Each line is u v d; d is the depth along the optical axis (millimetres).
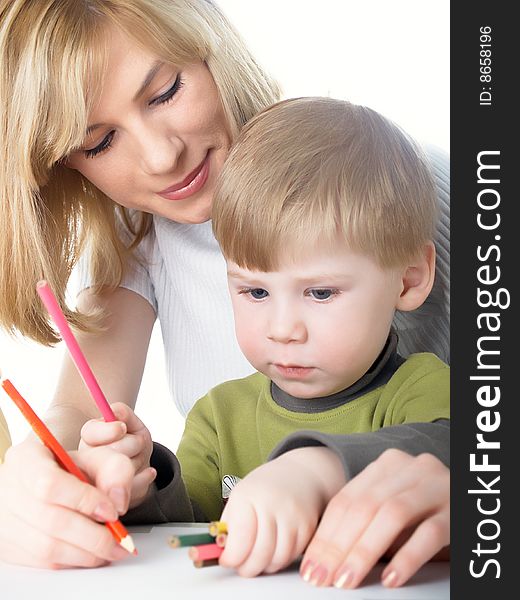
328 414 1004
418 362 1002
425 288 990
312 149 940
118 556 713
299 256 894
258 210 909
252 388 1133
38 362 2270
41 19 1116
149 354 2289
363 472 677
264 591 628
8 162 1228
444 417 852
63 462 753
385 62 2189
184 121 1127
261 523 652
